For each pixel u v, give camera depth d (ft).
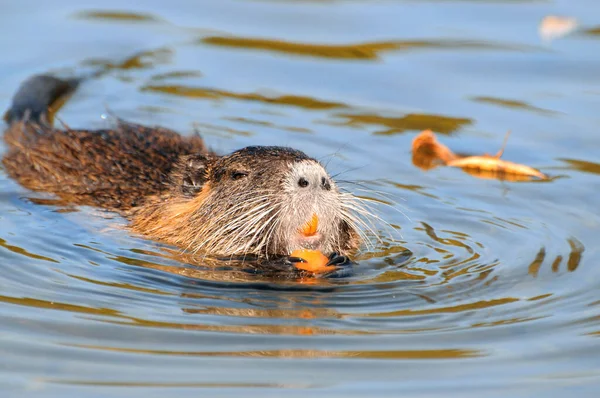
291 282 41.24
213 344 35.19
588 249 44.96
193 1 82.07
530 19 77.92
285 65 70.08
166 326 36.58
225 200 44.39
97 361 33.88
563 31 75.05
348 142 58.65
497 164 55.26
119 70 69.00
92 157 53.16
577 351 35.09
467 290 40.47
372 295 39.88
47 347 34.78
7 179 53.36
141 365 33.60
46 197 50.90
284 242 42.60
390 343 35.58
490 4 81.56
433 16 78.59
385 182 53.57
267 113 62.59
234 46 73.15
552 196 51.67
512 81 67.51
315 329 36.65
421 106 63.87
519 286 41.01
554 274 42.27
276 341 35.53
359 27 76.43
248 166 44.27
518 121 61.62
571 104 63.93
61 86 65.77
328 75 68.54
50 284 40.29
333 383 32.58
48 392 31.86
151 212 47.83
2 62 68.44
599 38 73.97
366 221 48.34
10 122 60.03
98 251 44.32
